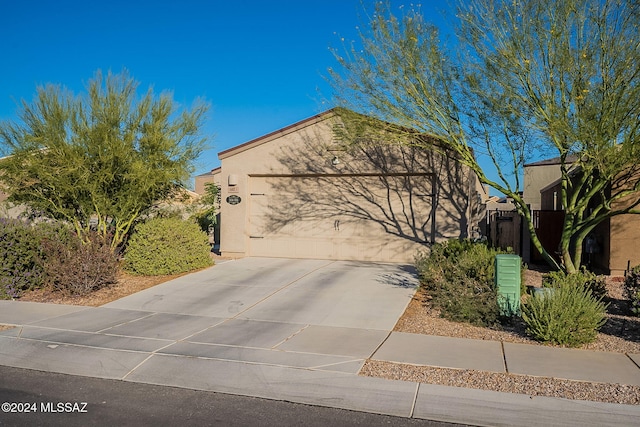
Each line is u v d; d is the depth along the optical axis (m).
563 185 11.34
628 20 9.41
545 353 7.02
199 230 14.04
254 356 6.96
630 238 12.56
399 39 11.21
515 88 10.53
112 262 11.69
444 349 7.21
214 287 11.55
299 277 12.53
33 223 13.33
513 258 8.70
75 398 5.70
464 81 11.08
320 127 15.22
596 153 9.21
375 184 15.02
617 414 5.14
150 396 5.78
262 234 15.93
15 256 11.18
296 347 7.34
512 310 8.62
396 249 14.77
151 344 7.52
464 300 8.75
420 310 9.51
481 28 10.70
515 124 10.84
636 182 11.75
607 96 9.23
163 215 15.23
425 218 14.54
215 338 7.82
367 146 14.76
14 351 7.27
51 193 13.86
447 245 12.33
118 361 6.85
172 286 11.69
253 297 10.62
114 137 13.50
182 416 5.23
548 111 10.24
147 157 14.00
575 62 9.61
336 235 15.30
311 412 5.36
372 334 8.02
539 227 14.78
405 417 5.23
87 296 10.86
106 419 5.13
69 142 13.36
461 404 5.44
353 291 11.01
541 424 5.02
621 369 6.38
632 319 8.80
